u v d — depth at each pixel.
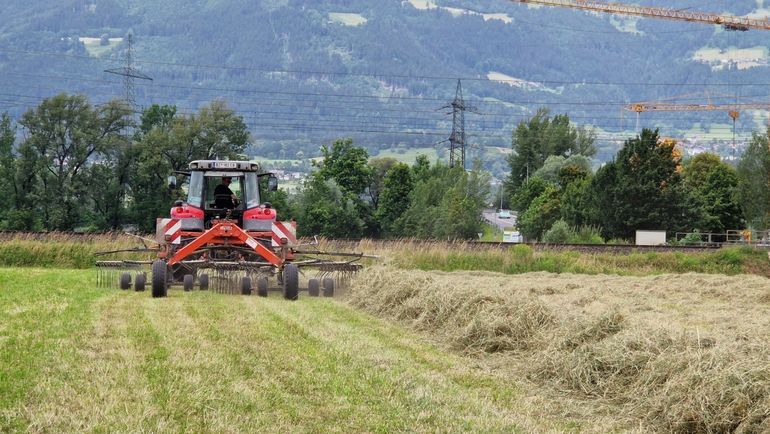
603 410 38.44
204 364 42.69
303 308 68.31
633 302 82.44
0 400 35.03
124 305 65.62
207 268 77.75
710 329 56.94
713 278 112.62
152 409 34.12
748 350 39.31
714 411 34.94
